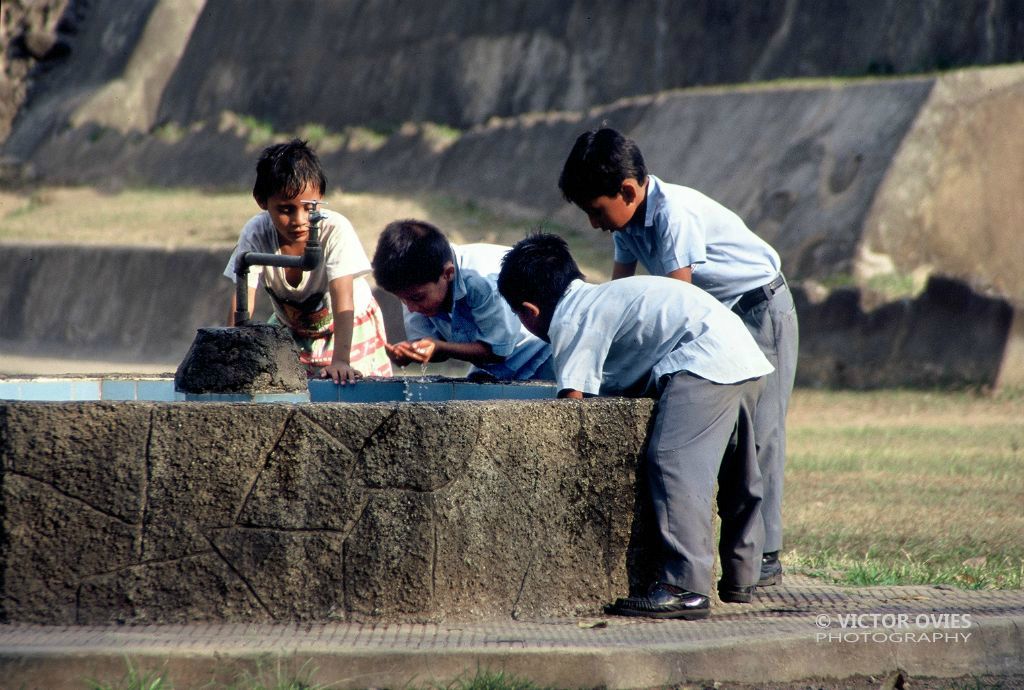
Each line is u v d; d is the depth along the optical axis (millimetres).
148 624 13242
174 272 72312
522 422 13867
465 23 96438
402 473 13469
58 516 13141
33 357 68375
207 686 12070
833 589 16531
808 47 77562
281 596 13414
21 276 78688
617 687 12555
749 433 15039
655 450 14273
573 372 14609
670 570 14180
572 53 89438
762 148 70375
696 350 14578
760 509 15273
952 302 53500
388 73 98375
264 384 15188
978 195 62812
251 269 18203
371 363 20234
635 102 81312
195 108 108562
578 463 14188
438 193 84562
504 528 13859
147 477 13242
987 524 22578
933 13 73375
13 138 115375
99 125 109562
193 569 13320
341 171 92438
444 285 19422
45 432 13070
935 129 63781
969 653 13773
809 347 55719
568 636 13141
